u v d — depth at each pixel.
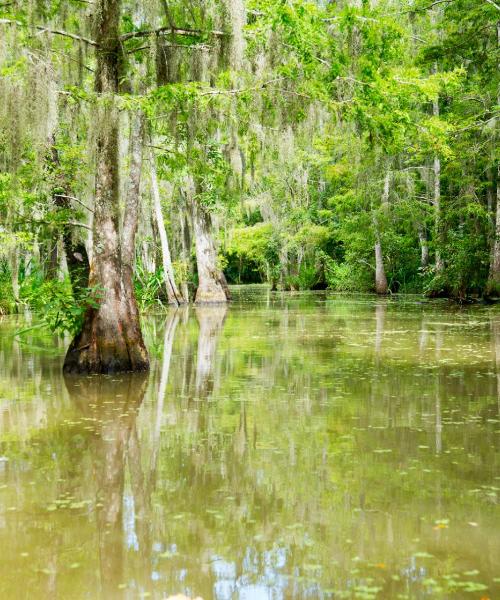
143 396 7.61
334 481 4.64
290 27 8.59
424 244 29.28
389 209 28.84
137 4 9.55
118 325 9.29
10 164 8.46
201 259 26.80
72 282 10.09
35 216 12.55
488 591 3.12
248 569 3.38
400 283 34.47
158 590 3.20
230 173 13.69
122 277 9.49
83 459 5.18
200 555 3.54
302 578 3.27
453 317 17.81
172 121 9.37
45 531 3.86
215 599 3.09
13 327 16.28
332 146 25.80
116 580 3.29
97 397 7.57
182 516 4.05
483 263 24.47
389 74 9.77
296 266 39.97
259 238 36.81
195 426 6.18
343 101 9.66
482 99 20.84
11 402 7.32
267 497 4.34
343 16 8.98
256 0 8.99
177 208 29.42
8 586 3.24
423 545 3.62
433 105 23.55
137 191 9.72
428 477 4.69
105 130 8.50
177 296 25.55
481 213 22.83
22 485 4.61
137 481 4.66
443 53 19.62
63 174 10.63
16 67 7.99
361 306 23.27
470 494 4.36
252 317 19.08
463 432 5.89
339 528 3.85
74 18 9.83
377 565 3.40
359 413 6.65
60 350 12.05
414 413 6.62
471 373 8.88
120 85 9.65
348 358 10.40
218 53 9.14
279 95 9.35
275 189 33.91
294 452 5.32
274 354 11.01
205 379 8.69
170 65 9.52
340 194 34.50
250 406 7.03
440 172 25.64
